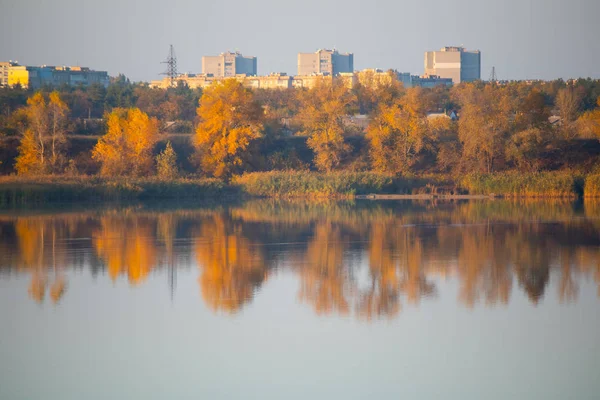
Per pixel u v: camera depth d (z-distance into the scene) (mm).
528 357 97625
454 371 93250
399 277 140375
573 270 144500
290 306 120500
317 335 105875
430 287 132500
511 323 111250
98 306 119812
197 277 140125
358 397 86000
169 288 131500
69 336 105125
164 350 99812
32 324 110188
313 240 182500
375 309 118750
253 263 153000
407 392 87188
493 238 183625
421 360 96500
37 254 161000
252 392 87250
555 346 101500
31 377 91125
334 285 134125
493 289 130625
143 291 129375
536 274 141625
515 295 126812
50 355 98062
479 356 98000
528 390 87812
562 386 88875
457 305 120875
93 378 91062
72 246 171875
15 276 139625
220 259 157000
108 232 193875
